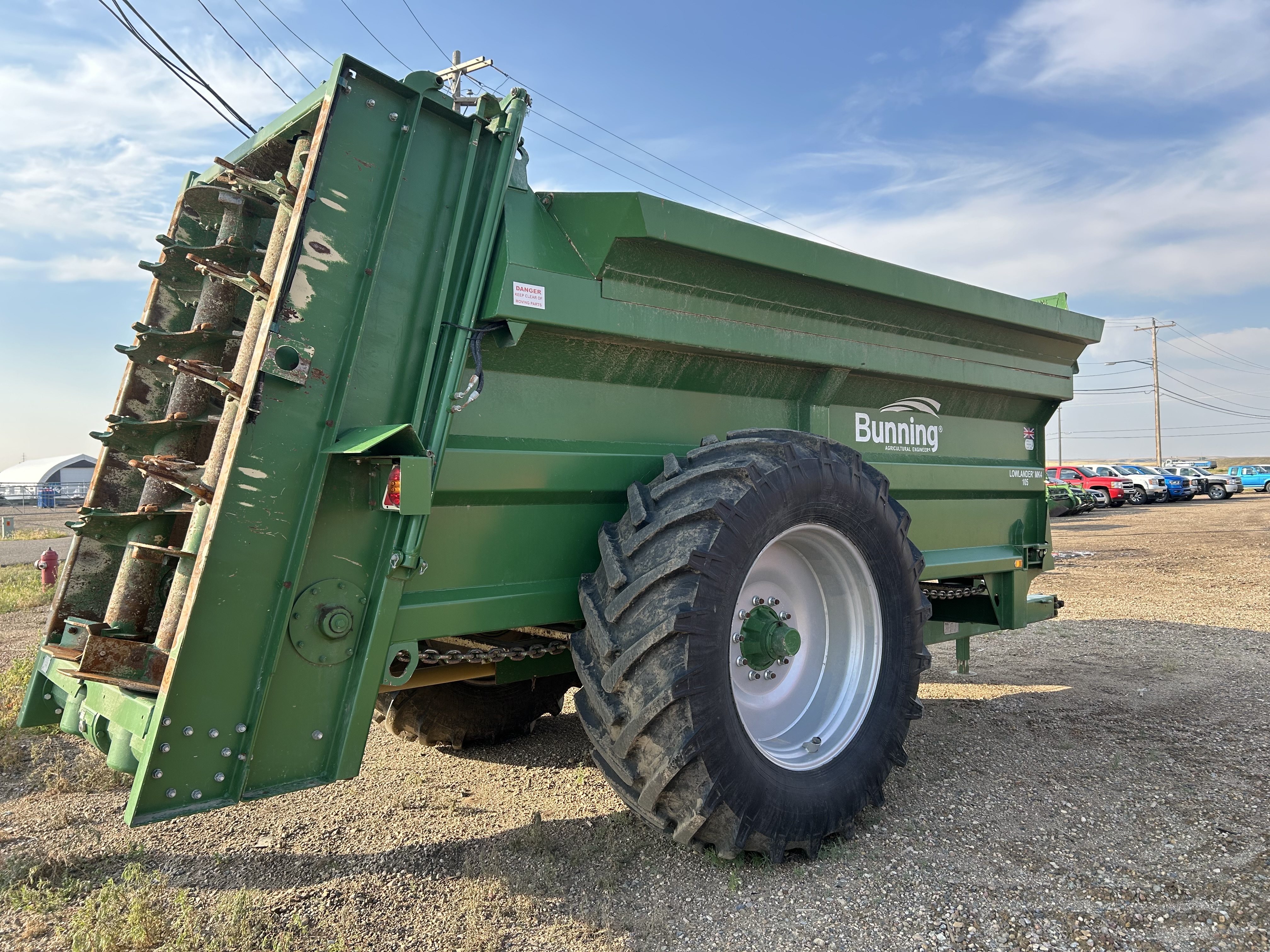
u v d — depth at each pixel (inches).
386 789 155.4
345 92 103.8
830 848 126.3
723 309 141.5
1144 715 207.5
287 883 115.6
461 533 116.6
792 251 143.1
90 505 139.3
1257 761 169.9
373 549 105.7
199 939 98.3
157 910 104.1
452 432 113.7
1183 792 152.4
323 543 101.4
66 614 136.9
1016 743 184.1
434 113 112.9
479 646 133.9
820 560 138.8
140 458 122.4
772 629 125.9
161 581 132.7
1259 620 346.3
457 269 113.8
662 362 137.9
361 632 104.4
